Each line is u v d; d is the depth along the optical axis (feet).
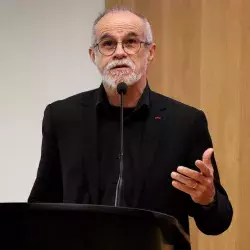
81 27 22.85
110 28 12.85
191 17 21.01
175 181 10.79
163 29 21.59
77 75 22.80
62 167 13.55
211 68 20.51
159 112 13.64
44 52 22.93
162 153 13.03
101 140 13.56
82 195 12.87
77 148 13.48
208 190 10.68
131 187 12.72
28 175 22.77
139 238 7.54
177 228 8.12
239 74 19.98
